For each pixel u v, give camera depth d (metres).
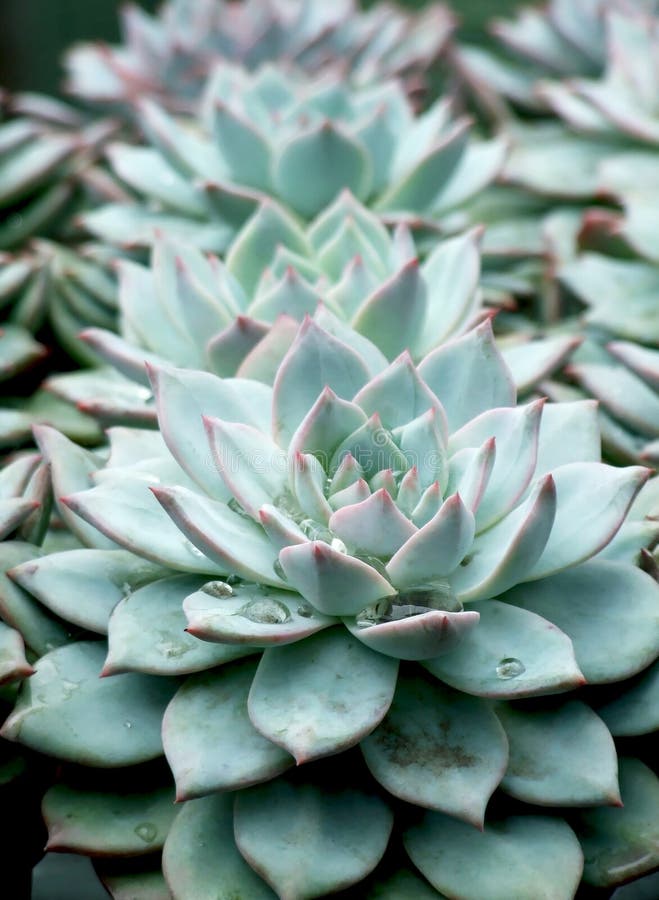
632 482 0.56
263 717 0.53
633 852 0.55
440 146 0.72
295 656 0.55
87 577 0.58
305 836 0.54
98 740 0.56
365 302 0.63
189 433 0.58
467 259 0.65
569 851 0.54
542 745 0.55
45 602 0.57
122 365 0.65
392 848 0.56
